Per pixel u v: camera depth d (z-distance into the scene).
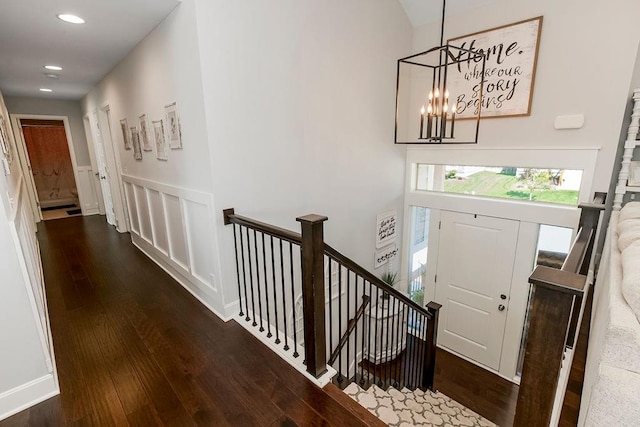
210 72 2.15
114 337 2.22
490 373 3.89
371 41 3.40
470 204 3.82
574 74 2.93
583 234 1.72
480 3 3.34
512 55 3.24
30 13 2.21
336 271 3.53
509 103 3.34
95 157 6.16
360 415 1.60
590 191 3.00
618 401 0.79
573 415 1.43
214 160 2.26
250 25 2.32
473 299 3.98
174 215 2.97
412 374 3.76
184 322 2.41
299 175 2.90
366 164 3.66
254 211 2.58
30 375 1.64
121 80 3.53
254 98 2.43
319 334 1.80
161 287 2.99
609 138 2.84
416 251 4.54
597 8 2.73
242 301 2.57
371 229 3.93
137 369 1.90
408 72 4.00
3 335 1.54
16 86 4.39
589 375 1.14
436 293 4.32
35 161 7.53
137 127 3.38
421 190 4.30
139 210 3.86
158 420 1.55
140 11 2.26
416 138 4.13
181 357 2.01
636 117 2.59
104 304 2.68
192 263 2.79
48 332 2.08
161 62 2.59
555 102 3.08
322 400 1.69
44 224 5.53
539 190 3.35
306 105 2.84
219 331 2.29
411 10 3.73
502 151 3.47
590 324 2.00
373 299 4.12
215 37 2.14
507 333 3.74
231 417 1.58
